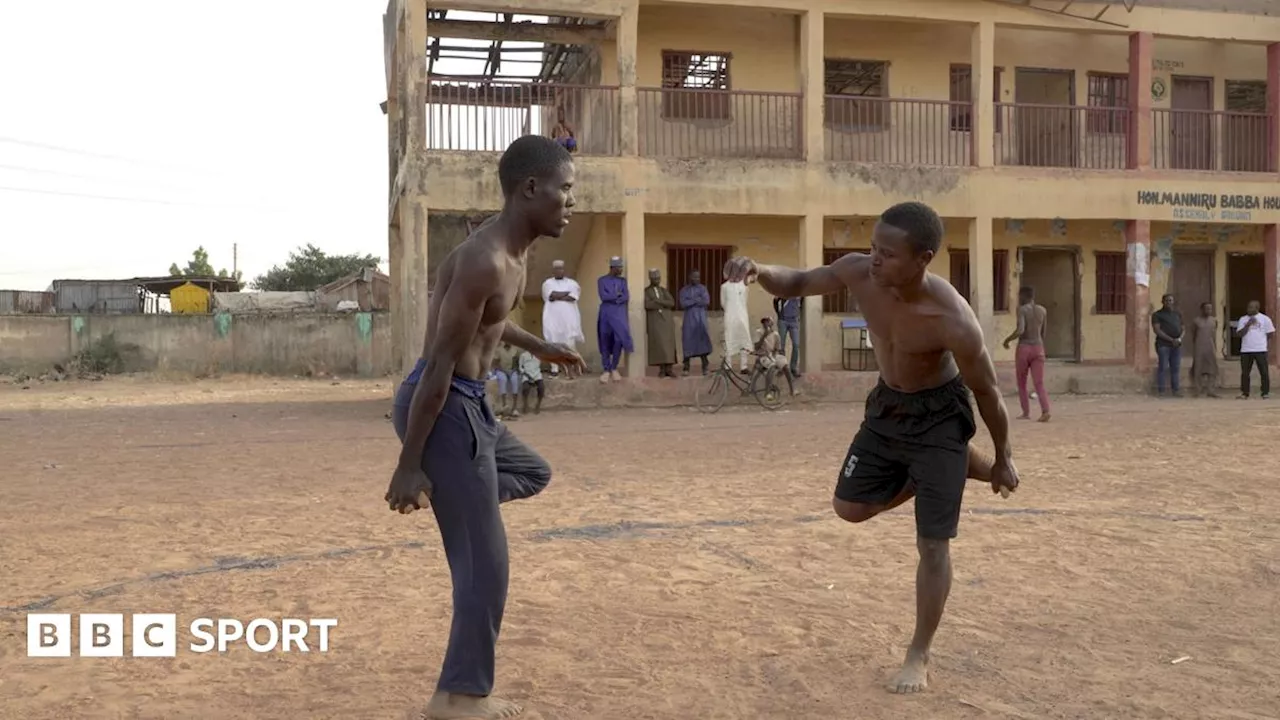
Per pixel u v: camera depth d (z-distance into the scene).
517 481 3.89
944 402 3.97
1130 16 21.42
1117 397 20.75
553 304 18.78
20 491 9.46
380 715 3.72
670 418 17.12
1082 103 23.02
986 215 20.81
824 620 4.94
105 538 7.18
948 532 3.96
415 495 3.46
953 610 5.08
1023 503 8.18
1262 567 5.91
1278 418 15.35
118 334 35.00
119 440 14.41
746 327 18.78
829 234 22.52
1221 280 24.30
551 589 5.62
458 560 3.57
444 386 3.41
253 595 5.55
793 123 21.38
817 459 11.35
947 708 3.75
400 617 5.10
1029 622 4.86
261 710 3.79
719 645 4.57
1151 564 6.02
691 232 21.75
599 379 18.95
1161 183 21.59
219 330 35.44
